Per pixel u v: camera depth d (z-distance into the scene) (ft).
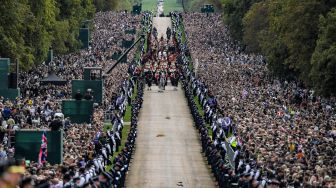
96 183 572.92
